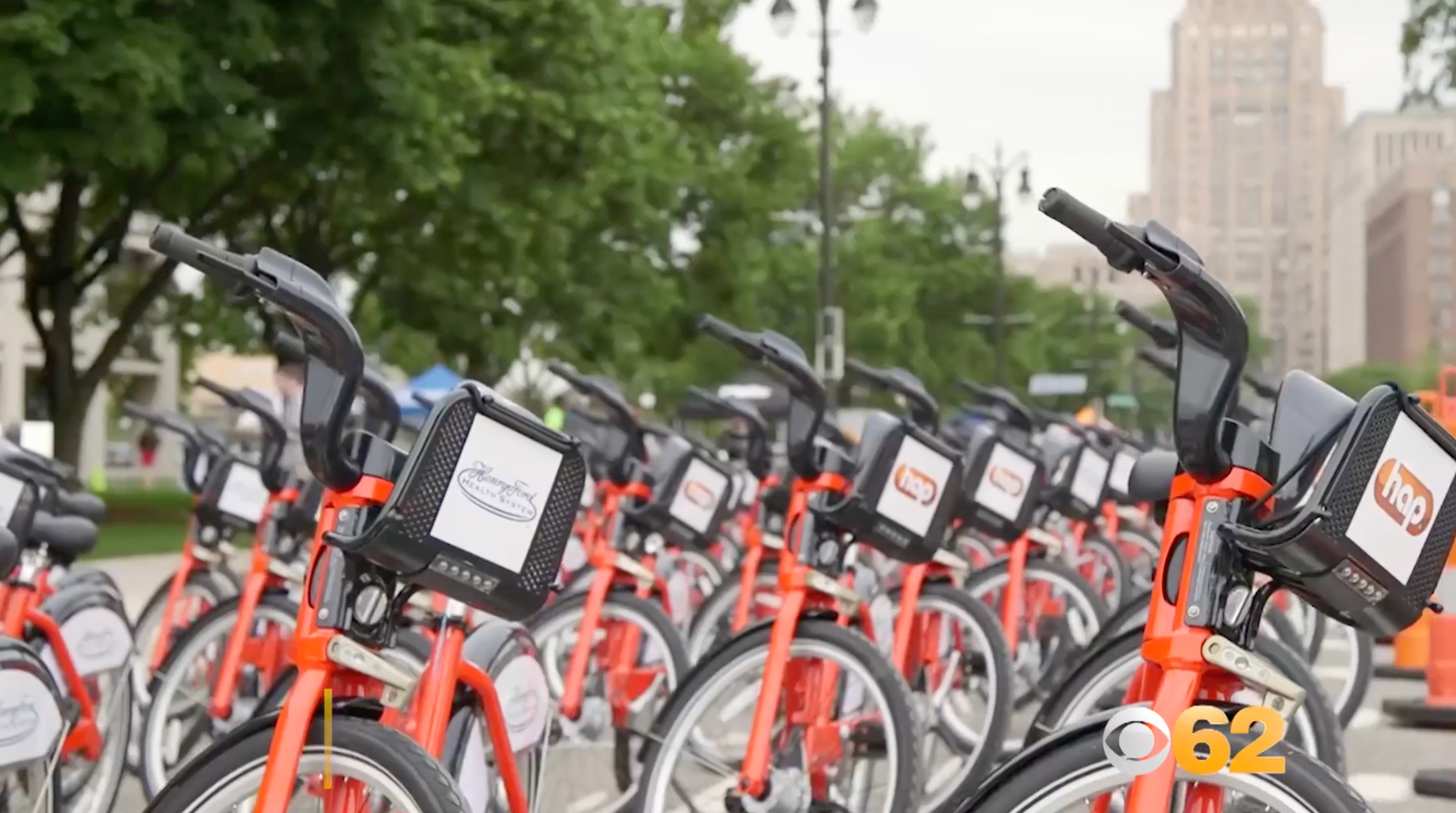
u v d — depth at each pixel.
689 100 41.91
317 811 3.18
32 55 15.75
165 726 5.88
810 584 4.71
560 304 33.12
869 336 57.00
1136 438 11.96
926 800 5.83
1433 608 2.94
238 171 22.12
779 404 15.70
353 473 3.12
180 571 6.77
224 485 6.78
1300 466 2.80
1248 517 2.78
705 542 6.93
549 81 24.20
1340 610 2.82
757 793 4.45
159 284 24.00
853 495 4.82
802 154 43.50
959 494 5.63
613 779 5.58
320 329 3.00
